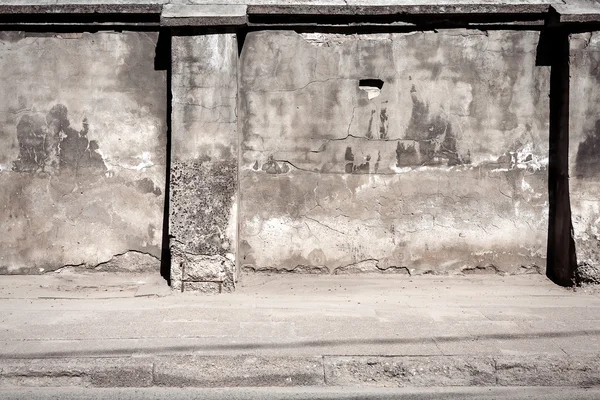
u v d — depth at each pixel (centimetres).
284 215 729
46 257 725
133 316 610
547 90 730
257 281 725
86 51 718
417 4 714
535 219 732
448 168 732
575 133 705
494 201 733
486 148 732
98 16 709
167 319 601
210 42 695
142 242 729
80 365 501
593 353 525
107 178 724
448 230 733
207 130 694
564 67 713
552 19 707
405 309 638
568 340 552
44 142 719
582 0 719
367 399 480
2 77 716
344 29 721
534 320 604
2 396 479
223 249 691
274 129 725
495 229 733
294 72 723
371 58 725
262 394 489
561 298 681
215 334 559
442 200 732
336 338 551
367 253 733
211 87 695
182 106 694
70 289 700
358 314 620
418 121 728
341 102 726
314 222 731
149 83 720
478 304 657
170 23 682
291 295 691
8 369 498
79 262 727
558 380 514
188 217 691
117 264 730
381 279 732
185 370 505
